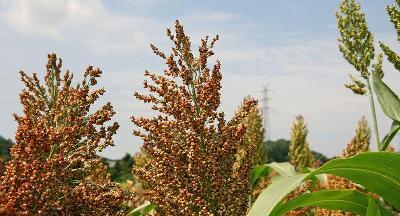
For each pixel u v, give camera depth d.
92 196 0.79
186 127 0.80
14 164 0.72
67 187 0.77
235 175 0.84
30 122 0.77
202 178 0.79
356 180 0.70
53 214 0.76
